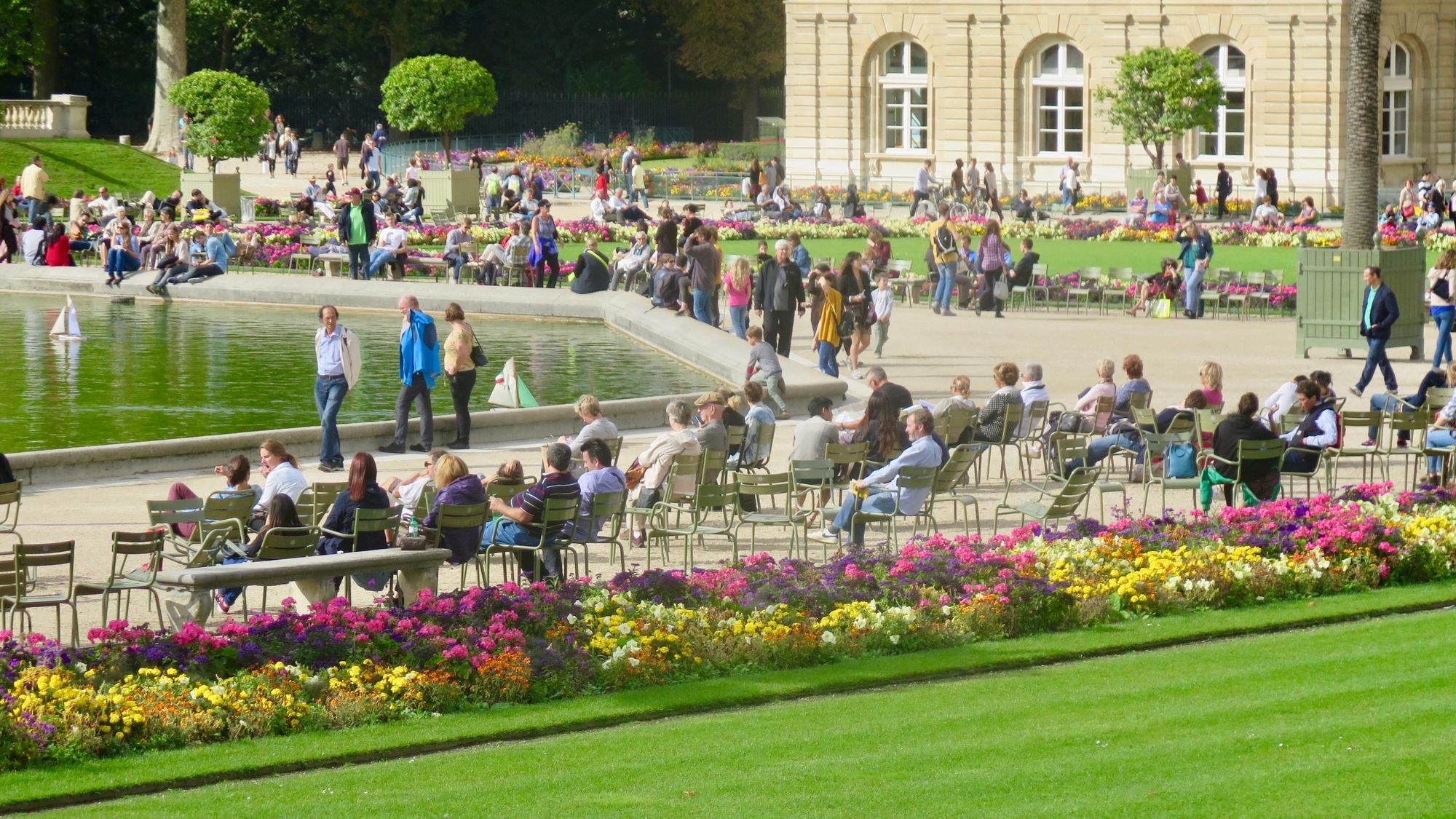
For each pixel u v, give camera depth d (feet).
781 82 392.88
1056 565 64.23
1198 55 229.25
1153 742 44.78
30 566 59.41
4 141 250.16
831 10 269.64
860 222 217.97
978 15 258.57
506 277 170.09
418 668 52.65
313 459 95.35
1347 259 123.95
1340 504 70.54
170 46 279.28
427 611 55.47
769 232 213.87
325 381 91.97
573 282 156.66
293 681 50.88
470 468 92.32
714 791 41.73
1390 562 66.59
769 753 45.32
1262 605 63.41
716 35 365.81
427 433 97.91
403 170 274.98
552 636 55.21
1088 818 38.60
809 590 60.03
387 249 174.29
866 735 46.78
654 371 125.70
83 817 41.47
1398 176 244.83
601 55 383.24
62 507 80.84
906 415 84.07
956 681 54.03
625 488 69.87
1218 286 154.40
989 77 259.60
